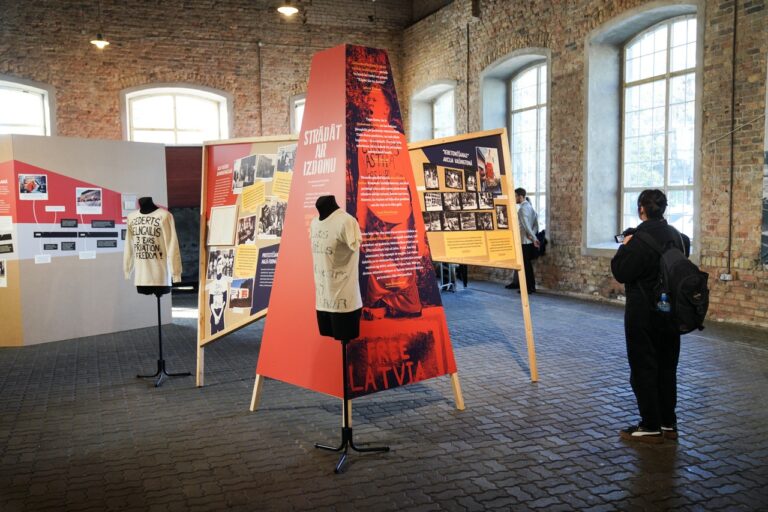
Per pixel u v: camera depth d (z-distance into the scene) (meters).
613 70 9.46
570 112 9.77
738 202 7.24
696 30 7.74
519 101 11.70
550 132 10.23
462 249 5.50
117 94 12.75
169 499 3.21
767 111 6.86
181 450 3.88
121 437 4.12
